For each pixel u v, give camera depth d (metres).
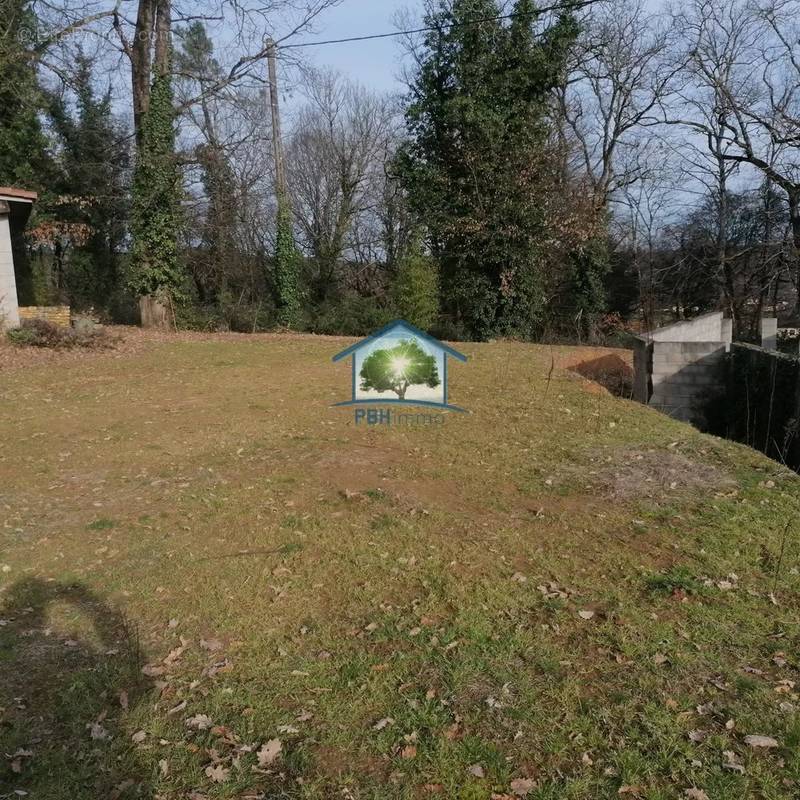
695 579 3.52
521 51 17.22
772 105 19.52
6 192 12.63
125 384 9.47
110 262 24.81
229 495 4.97
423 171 18.22
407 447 6.23
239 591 3.49
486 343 14.95
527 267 17.91
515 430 6.75
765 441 6.98
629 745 2.28
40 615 3.29
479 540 4.11
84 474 5.60
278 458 5.91
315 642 3.00
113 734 2.41
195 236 22.91
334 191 26.83
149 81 16.16
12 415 7.65
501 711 2.46
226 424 7.17
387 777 2.17
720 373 8.19
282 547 4.04
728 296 23.02
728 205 22.80
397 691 2.61
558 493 4.95
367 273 26.36
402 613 3.24
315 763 2.23
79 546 4.12
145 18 15.83
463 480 5.28
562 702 2.51
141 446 6.37
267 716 2.49
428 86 18.08
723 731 2.34
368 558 3.85
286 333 17.72
